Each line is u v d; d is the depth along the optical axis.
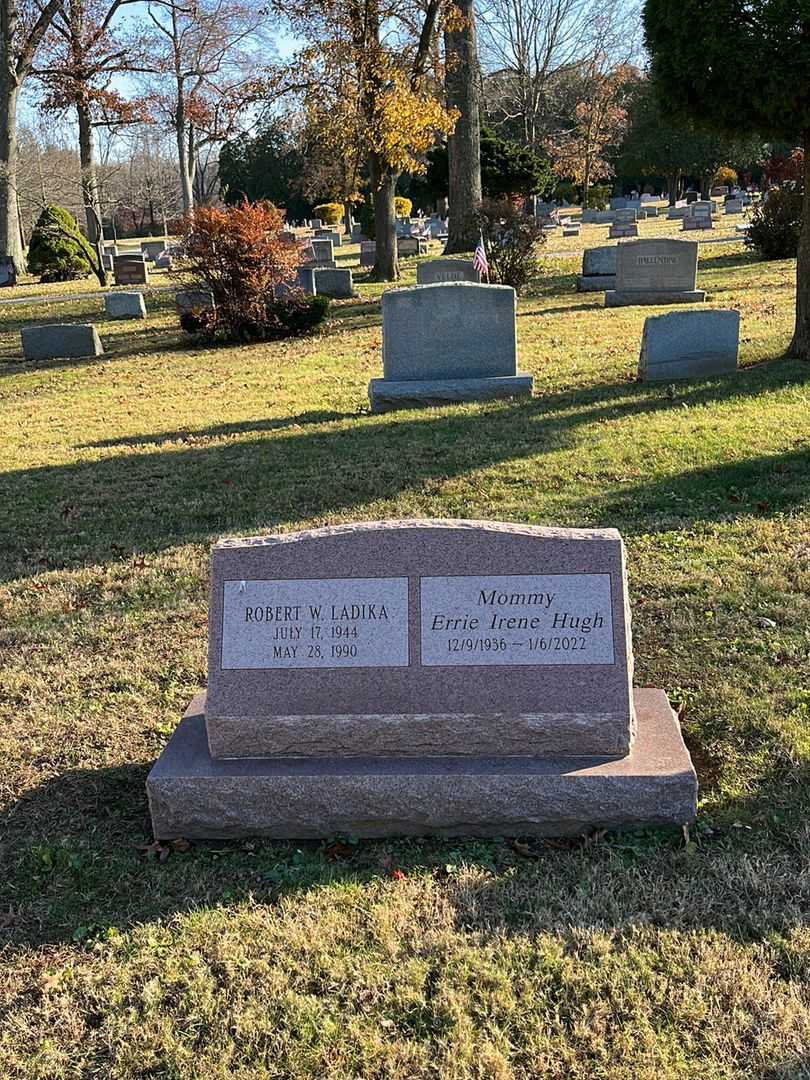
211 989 1.90
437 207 35.44
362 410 6.90
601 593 2.22
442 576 2.24
